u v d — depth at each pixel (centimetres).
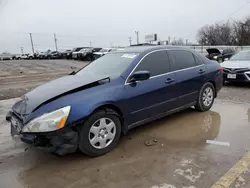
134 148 359
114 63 418
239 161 308
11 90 908
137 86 377
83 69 465
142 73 365
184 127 439
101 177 286
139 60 398
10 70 1798
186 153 337
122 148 360
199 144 364
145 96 387
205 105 527
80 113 309
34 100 330
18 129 319
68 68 1914
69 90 328
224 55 1622
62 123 297
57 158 336
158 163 312
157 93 406
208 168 294
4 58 4684
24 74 1502
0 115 559
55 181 281
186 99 474
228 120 471
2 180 287
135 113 378
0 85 1045
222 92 752
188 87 471
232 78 820
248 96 685
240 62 852
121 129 368
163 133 414
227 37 5247
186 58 484
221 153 332
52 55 3825
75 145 313
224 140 376
